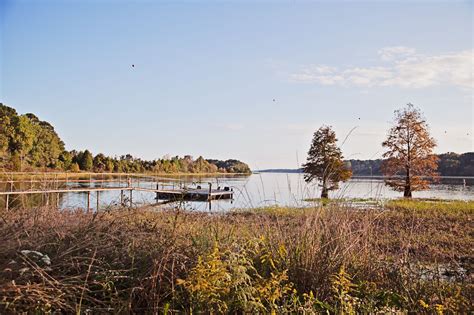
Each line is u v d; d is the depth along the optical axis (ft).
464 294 12.82
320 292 12.52
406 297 12.48
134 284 11.13
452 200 69.67
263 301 11.51
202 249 13.05
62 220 15.20
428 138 109.70
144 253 12.55
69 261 11.43
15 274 10.16
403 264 14.48
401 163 109.50
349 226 14.90
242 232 16.20
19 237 12.73
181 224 14.74
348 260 13.82
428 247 22.70
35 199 19.07
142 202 18.29
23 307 9.34
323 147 90.63
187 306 10.82
